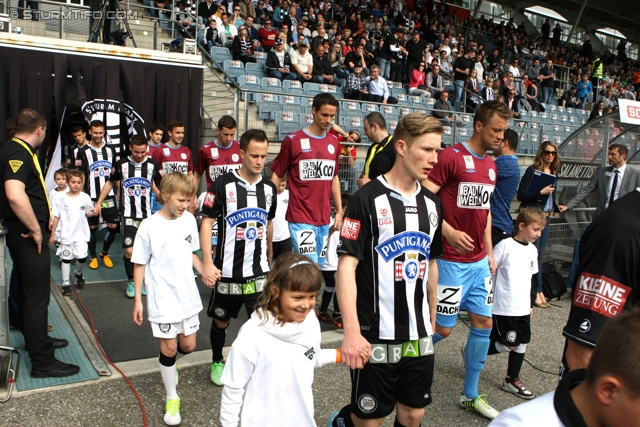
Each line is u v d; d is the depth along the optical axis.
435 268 2.82
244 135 3.75
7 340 3.61
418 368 2.55
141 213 6.00
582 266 1.87
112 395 3.62
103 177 7.27
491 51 20.41
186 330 3.45
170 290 3.39
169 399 3.37
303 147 4.81
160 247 3.38
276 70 12.08
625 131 7.47
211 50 12.21
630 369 1.10
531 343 5.04
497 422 1.28
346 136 8.05
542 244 6.30
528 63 20.05
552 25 28.34
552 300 6.64
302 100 11.06
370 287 2.52
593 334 1.78
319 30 14.40
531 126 15.27
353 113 11.22
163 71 8.35
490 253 3.79
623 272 1.75
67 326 4.86
